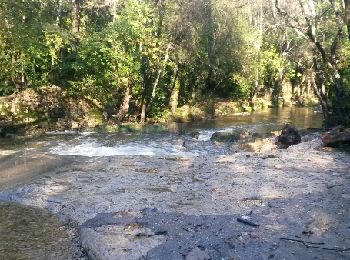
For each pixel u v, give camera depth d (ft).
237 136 70.79
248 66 128.67
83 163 51.42
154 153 59.67
